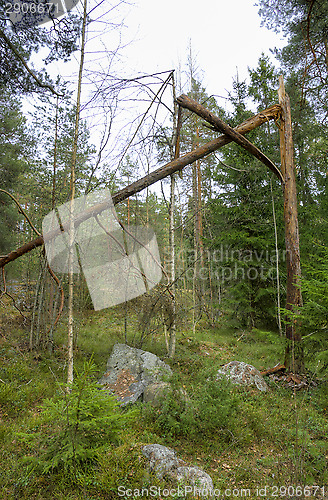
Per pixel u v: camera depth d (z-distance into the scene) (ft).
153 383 20.01
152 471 11.54
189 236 45.47
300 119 40.63
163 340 32.42
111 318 35.86
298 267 25.95
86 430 12.34
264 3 30.22
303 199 44.09
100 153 19.31
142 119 20.84
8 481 11.12
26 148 40.88
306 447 13.53
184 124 35.99
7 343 26.58
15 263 39.60
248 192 39.99
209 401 16.28
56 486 10.87
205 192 51.55
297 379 23.04
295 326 21.93
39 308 27.37
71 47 19.04
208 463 13.39
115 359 22.84
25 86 20.80
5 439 14.05
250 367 23.09
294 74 40.73
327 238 38.68
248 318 40.47
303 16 31.22
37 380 20.98
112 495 10.53
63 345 27.89
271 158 39.14
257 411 17.48
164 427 15.57
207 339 35.29
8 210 42.04
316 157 43.62
